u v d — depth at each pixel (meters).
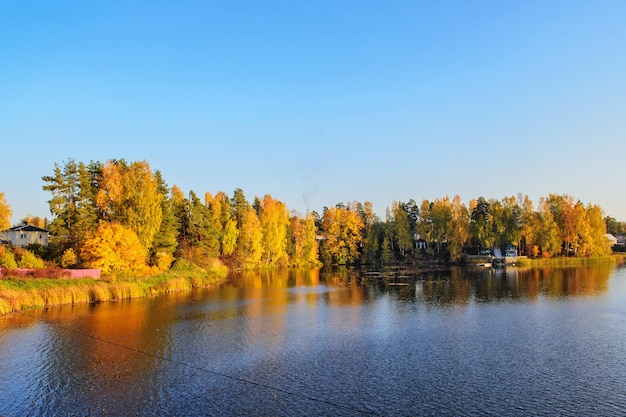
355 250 133.00
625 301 56.31
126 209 71.38
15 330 39.75
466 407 23.61
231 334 39.12
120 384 27.00
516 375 28.33
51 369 29.64
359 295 64.12
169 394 25.45
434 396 25.06
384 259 132.38
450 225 132.38
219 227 111.25
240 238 115.50
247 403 24.20
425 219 143.25
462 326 42.19
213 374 28.77
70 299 53.00
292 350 34.19
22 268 57.00
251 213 118.44
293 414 22.86
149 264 74.31
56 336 37.88
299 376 28.33
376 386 26.59
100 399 24.77
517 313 48.56
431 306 53.88
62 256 63.06
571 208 138.00
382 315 48.06
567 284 75.00
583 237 135.25
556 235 133.00
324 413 22.95
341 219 134.75
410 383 27.06
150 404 24.09
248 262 115.69
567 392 25.52
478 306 53.50
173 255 85.12
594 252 137.00
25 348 34.38
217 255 102.38
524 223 137.88
